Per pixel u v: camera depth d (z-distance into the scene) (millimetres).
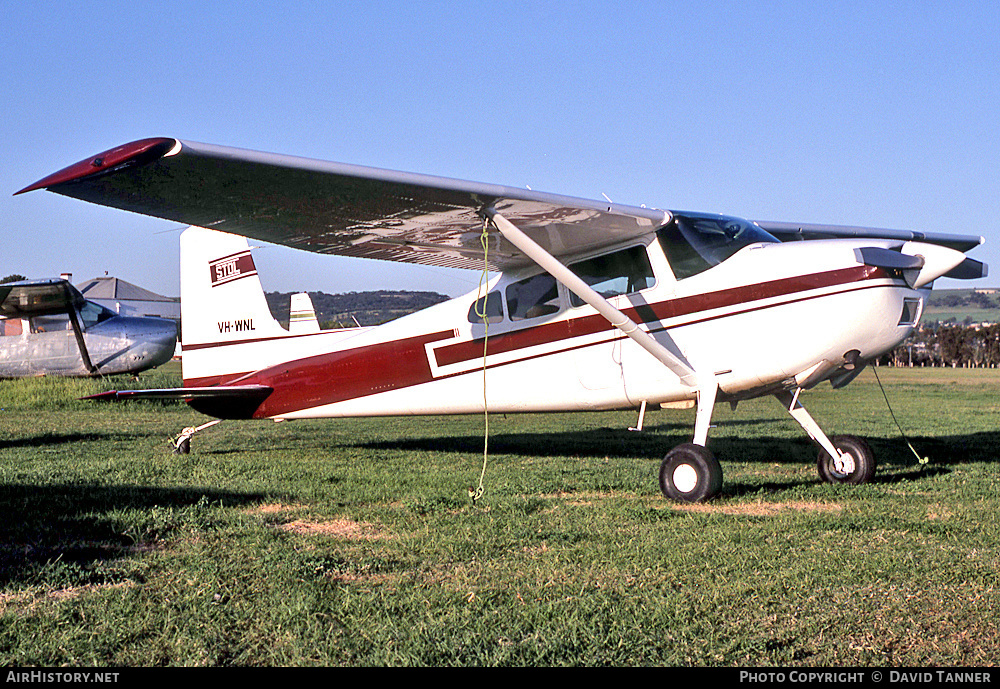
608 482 6691
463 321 7883
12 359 20766
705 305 6422
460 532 4777
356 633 3098
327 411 8719
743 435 10938
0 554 4152
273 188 5383
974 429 11727
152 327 21641
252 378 9078
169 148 4543
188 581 3736
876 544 4430
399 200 5730
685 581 3760
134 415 14633
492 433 11383
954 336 67188
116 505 5496
